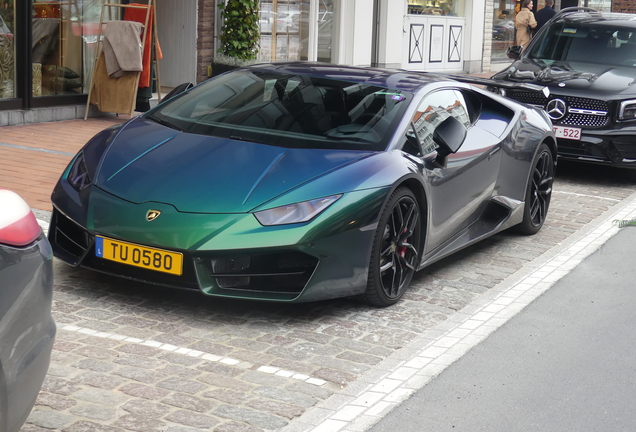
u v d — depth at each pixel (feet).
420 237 15.90
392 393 11.52
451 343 13.67
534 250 20.22
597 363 13.19
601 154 28.68
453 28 60.85
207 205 13.33
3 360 7.33
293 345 12.98
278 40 45.55
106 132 16.34
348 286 13.98
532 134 20.86
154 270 13.21
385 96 16.70
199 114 16.44
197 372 11.62
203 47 41.73
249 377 11.60
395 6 53.88
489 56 65.57
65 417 9.96
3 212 7.61
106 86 34.40
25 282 7.62
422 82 17.92
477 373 12.46
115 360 11.79
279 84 17.26
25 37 32.04
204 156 14.58
